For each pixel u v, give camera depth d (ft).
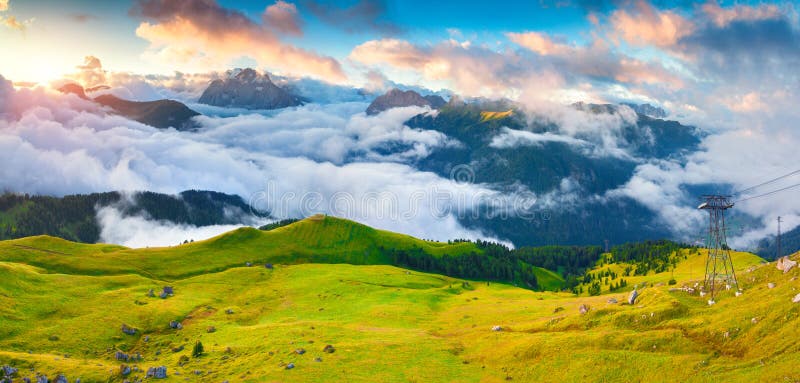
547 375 303.89
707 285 373.61
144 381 317.63
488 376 319.88
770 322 280.72
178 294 572.10
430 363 339.77
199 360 359.46
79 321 445.37
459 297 620.49
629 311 347.97
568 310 433.48
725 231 405.39
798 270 329.93
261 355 354.54
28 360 341.41
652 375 276.41
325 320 488.85
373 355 350.64
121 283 590.14
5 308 442.91
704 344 291.17
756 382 244.22
